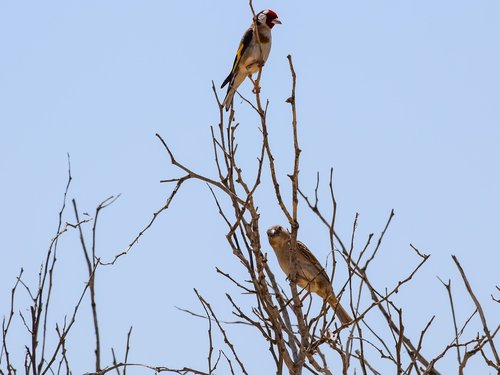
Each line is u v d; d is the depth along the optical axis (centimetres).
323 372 1009
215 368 954
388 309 993
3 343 902
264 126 1072
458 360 977
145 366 931
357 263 1023
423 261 1004
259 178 1076
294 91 1063
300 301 1082
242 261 1041
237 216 1091
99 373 893
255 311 1012
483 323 974
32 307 914
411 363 948
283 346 982
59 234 945
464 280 998
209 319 979
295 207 1091
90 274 927
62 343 901
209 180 1116
